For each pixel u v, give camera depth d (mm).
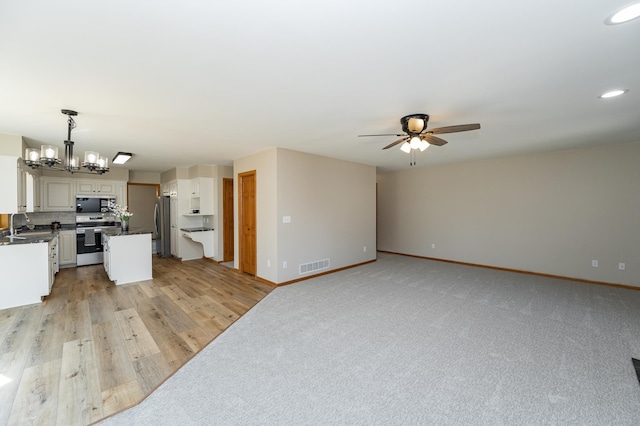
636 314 3359
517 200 5480
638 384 2072
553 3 1319
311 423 1727
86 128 3377
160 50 1728
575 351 2537
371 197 6539
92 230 6160
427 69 2002
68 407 1839
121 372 2234
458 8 1353
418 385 2084
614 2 1312
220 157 5441
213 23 1463
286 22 1460
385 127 3432
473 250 6129
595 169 4641
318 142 4207
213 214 6445
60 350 2555
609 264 4551
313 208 5152
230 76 2090
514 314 3385
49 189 5816
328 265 5477
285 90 2352
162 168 6945
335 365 2338
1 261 3521
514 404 1884
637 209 4316
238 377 2180
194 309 3576
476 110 2852
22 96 2404
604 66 1955
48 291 3836
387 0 1288
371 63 1916
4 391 1987
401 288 4461
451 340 2754
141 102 2568
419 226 7102
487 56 1828
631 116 3031
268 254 4738
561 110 2846
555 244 5062
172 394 1983
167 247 7188
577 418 1758
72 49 1702
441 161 6059
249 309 3582
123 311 3500
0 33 1520
